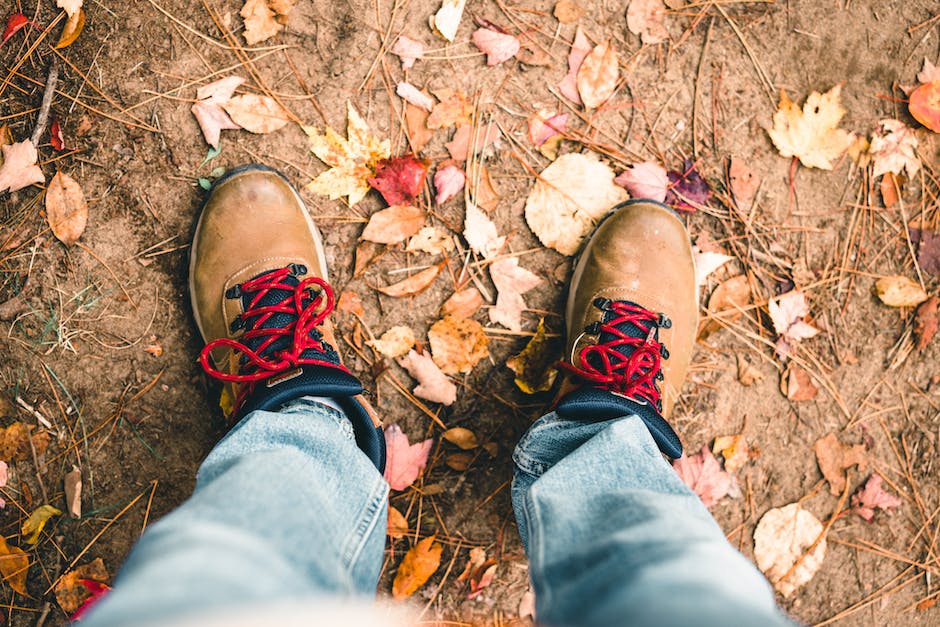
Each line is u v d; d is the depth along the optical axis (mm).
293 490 729
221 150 1186
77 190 1151
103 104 1162
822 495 1324
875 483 1331
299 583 598
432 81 1226
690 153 1284
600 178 1250
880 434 1334
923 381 1347
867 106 1320
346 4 1209
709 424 1289
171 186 1176
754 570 718
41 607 1159
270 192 1164
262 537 626
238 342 1032
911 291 1321
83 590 1162
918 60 1336
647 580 572
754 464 1303
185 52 1178
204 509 644
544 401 1262
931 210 1336
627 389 1072
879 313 1327
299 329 1025
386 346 1215
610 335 1166
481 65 1237
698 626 465
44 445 1156
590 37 1258
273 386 961
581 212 1253
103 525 1171
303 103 1199
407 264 1228
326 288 1079
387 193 1196
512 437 1256
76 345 1161
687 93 1282
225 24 1183
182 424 1186
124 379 1171
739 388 1295
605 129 1265
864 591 1342
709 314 1287
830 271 1312
